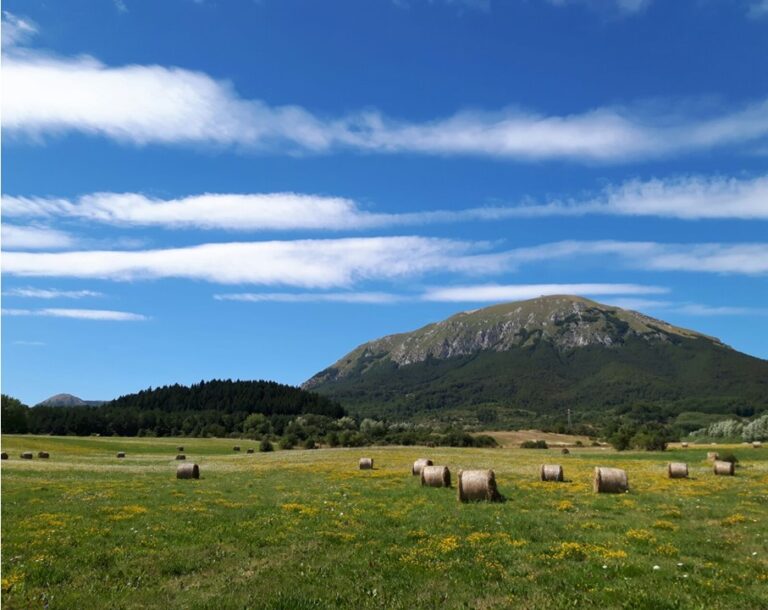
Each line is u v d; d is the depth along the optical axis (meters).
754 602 12.84
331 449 95.62
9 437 103.00
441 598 13.23
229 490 33.84
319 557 16.70
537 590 13.70
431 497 30.27
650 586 13.91
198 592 13.66
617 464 59.44
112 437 141.12
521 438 141.75
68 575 14.92
